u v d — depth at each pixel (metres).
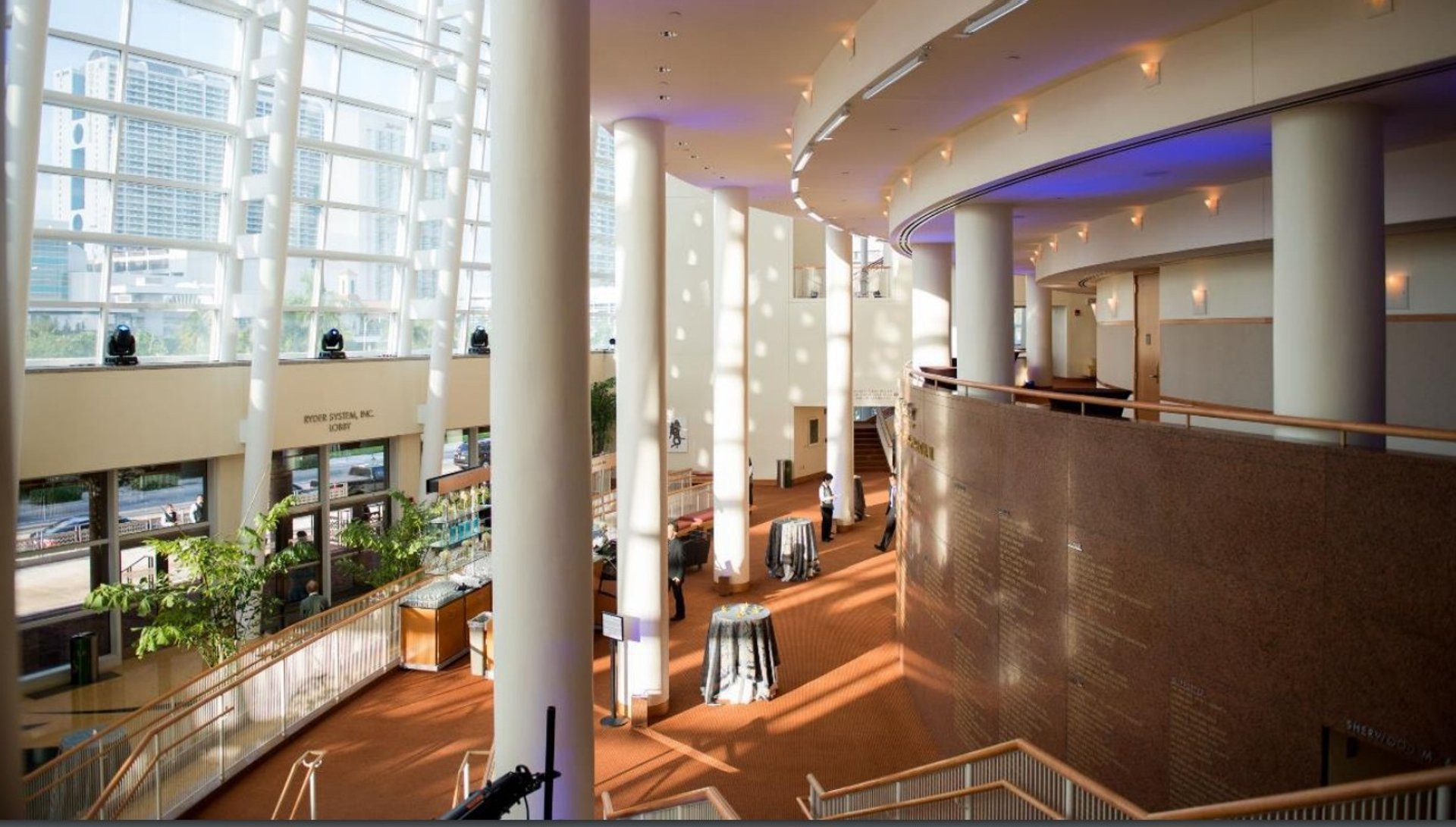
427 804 9.71
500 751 6.54
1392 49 5.60
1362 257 6.41
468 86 19.62
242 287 17.50
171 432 15.83
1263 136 8.00
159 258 16.47
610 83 11.05
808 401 30.25
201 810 9.66
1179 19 6.67
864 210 17.78
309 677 12.02
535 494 6.40
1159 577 6.52
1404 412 10.10
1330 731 5.13
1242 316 13.10
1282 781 5.43
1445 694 4.48
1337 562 5.06
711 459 30.33
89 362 15.82
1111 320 19.95
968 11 6.44
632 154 12.55
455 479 17.97
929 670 11.83
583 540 6.58
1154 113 7.36
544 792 5.62
